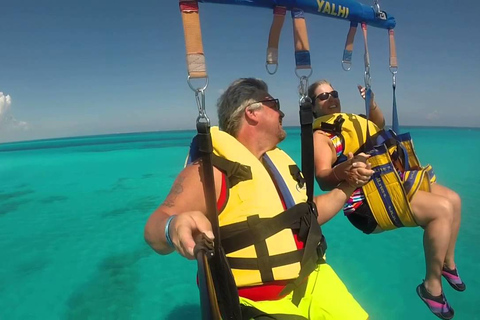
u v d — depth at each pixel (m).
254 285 1.89
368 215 2.80
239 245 1.87
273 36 2.16
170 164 17.89
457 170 11.97
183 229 1.35
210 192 1.69
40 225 8.22
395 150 2.97
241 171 1.94
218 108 2.31
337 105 3.42
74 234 7.52
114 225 8.06
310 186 2.17
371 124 3.15
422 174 2.70
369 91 2.81
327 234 6.74
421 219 2.61
